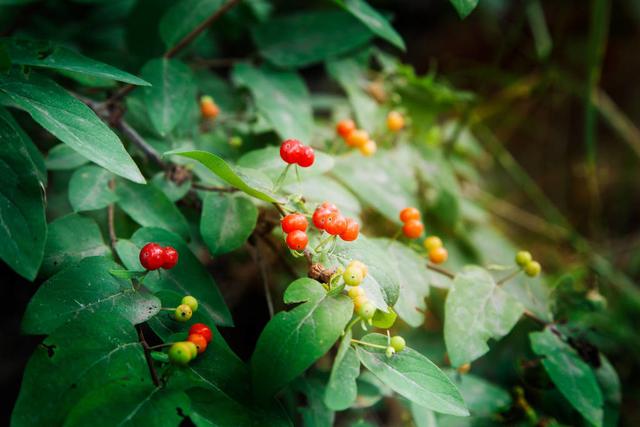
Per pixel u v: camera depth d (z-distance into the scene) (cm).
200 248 38
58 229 23
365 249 22
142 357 20
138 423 18
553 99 56
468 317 24
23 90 20
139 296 21
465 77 59
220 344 21
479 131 50
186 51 34
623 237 53
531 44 58
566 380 25
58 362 19
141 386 19
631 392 38
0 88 20
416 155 36
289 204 23
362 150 29
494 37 59
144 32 33
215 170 21
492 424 28
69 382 19
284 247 31
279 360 19
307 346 19
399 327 35
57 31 37
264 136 33
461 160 43
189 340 20
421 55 61
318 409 25
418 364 21
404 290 25
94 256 22
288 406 27
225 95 36
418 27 62
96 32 38
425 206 36
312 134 32
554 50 52
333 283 21
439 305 34
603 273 45
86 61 22
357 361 20
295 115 32
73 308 21
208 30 39
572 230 50
